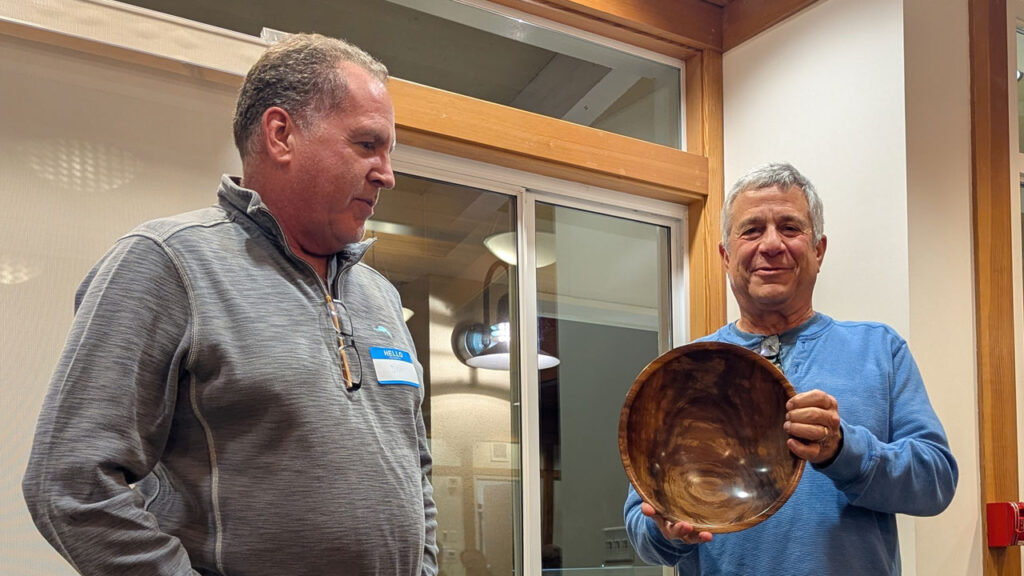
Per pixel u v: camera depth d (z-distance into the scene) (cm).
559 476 292
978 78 286
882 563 171
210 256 126
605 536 299
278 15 264
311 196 135
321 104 135
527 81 303
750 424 163
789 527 174
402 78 280
